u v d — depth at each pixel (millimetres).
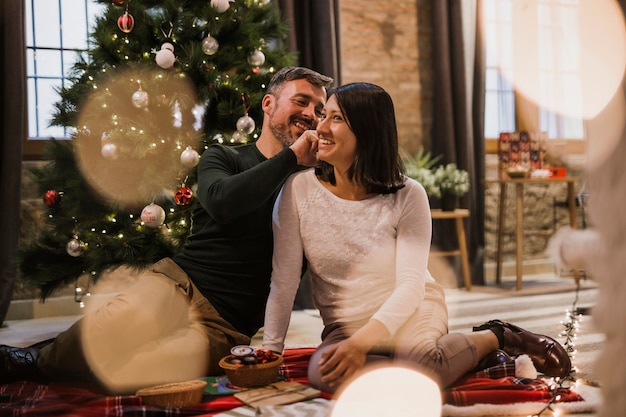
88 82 2988
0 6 3629
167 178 2922
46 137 4039
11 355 1945
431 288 1913
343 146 1826
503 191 4820
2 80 3645
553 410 1642
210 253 2039
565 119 5230
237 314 2043
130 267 3072
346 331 1827
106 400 1710
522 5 5176
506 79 5250
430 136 4973
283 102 2146
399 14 4867
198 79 2998
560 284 4738
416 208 1852
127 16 2879
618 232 688
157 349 1855
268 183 1849
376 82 4789
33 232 3873
